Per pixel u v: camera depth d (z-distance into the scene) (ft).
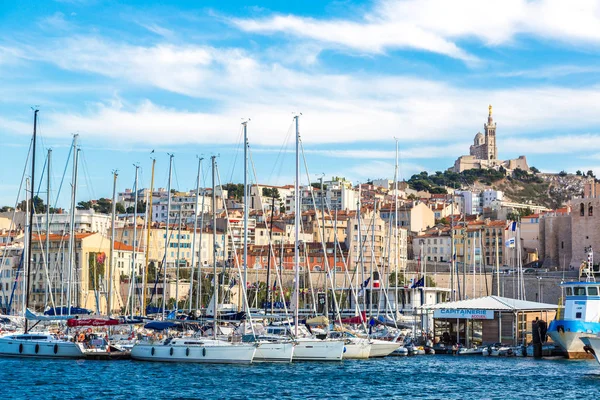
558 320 393.91
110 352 339.36
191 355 329.11
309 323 373.61
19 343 344.28
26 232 383.45
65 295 585.22
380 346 385.29
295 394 264.93
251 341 336.90
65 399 251.19
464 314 432.66
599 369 346.74
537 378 315.58
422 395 271.08
